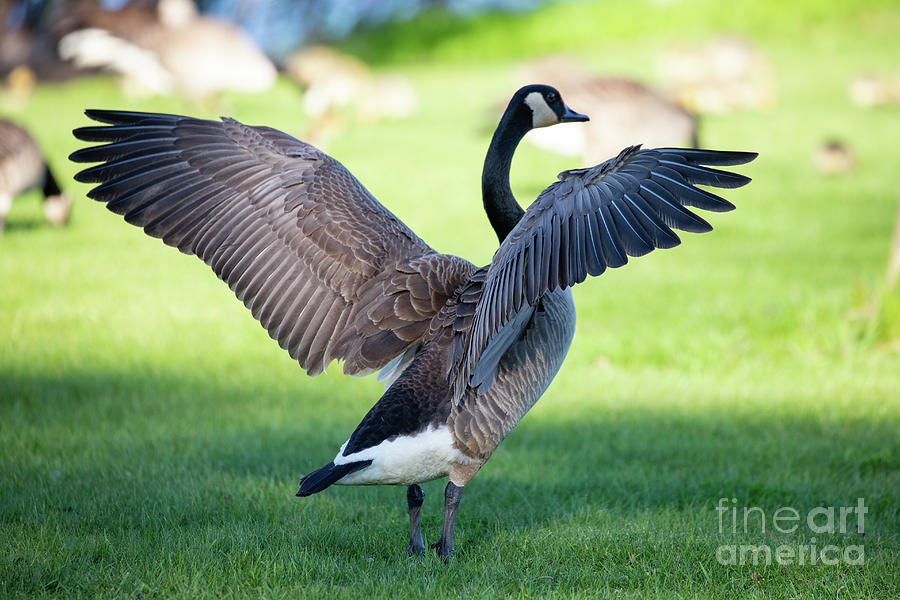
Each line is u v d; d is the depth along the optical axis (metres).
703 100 33.19
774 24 47.12
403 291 7.07
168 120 6.92
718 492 9.09
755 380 13.20
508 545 7.80
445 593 6.75
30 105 31.67
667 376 13.56
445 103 36.09
